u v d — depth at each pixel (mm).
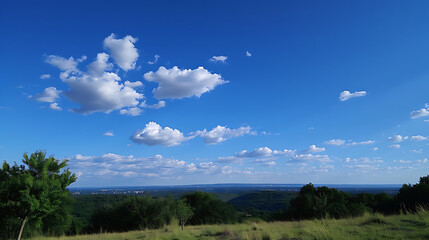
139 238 17062
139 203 32469
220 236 15031
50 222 23531
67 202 24250
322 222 17172
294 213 45750
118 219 34562
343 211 31453
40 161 19906
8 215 17250
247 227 18984
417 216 14203
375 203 44844
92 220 36562
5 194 16500
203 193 46000
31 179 17016
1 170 18891
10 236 22453
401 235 9422
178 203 29312
